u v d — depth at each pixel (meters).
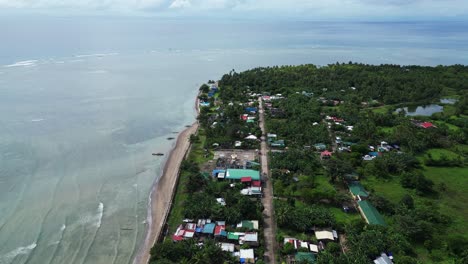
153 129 130.25
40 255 62.41
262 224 70.19
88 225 71.69
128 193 84.75
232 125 119.19
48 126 125.50
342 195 76.81
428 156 103.75
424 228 65.38
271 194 81.81
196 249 59.19
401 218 67.25
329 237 64.25
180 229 67.38
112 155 105.44
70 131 122.31
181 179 89.94
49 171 92.56
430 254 61.62
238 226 67.44
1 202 77.25
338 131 124.12
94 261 61.66
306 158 96.81
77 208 77.38
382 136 117.62
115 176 92.81
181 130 130.75
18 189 82.88
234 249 62.03
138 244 66.56
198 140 116.31
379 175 90.75
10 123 126.00
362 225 66.75
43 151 104.00
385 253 59.97
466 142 117.06
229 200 74.06
